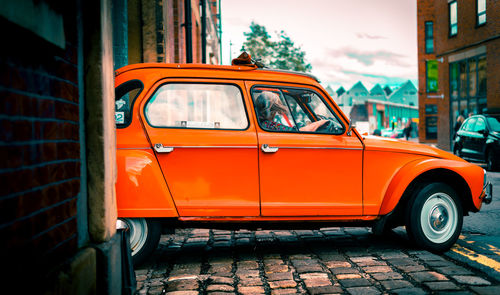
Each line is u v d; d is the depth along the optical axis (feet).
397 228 19.48
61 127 7.52
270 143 13.76
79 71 8.38
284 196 13.85
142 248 13.23
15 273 5.88
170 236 17.95
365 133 15.89
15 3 5.65
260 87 14.38
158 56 36.91
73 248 7.93
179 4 46.16
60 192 7.41
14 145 5.90
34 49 6.53
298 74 15.07
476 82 83.05
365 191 14.43
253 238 17.51
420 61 125.39
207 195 13.38
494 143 41.96
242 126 13.92
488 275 12.36
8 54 5.80
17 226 5.95
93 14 8.55
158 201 12.89
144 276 12.60
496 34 75.36
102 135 8.60
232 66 14.47
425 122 125.70
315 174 14.07
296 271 12.89
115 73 13.91
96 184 8.63
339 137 14.46
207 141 13.46
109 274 8.58
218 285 11.62
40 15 6.37
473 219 20.76
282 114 14.40
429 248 14.85
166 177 13.21
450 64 91.20
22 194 6.10
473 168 15.38
